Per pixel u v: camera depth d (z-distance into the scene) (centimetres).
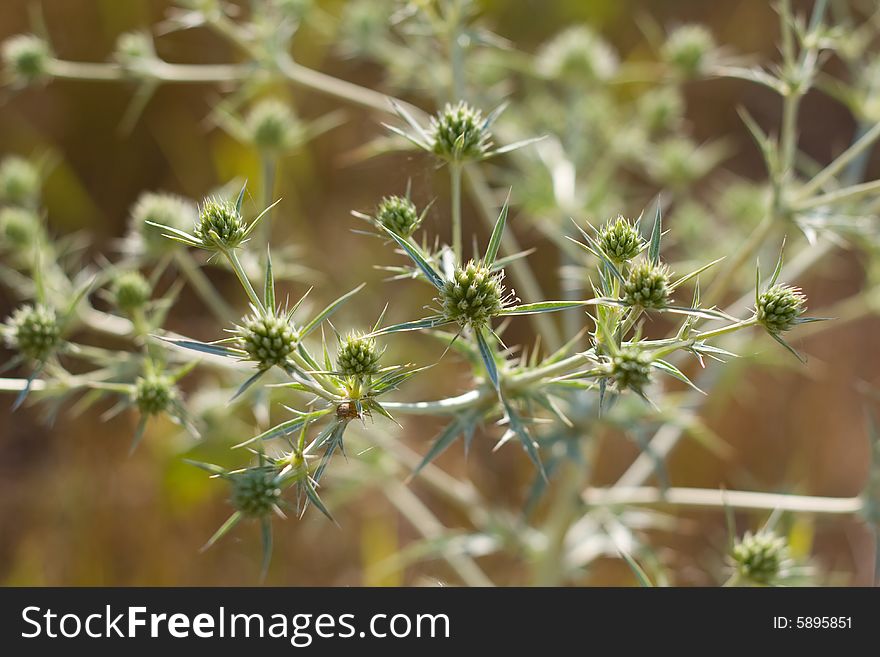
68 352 40
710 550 63
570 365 34
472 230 67
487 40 44
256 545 60
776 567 40
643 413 43
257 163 61
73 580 58
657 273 33
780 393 69
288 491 43
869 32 50
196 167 69
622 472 66
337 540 61
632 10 76
